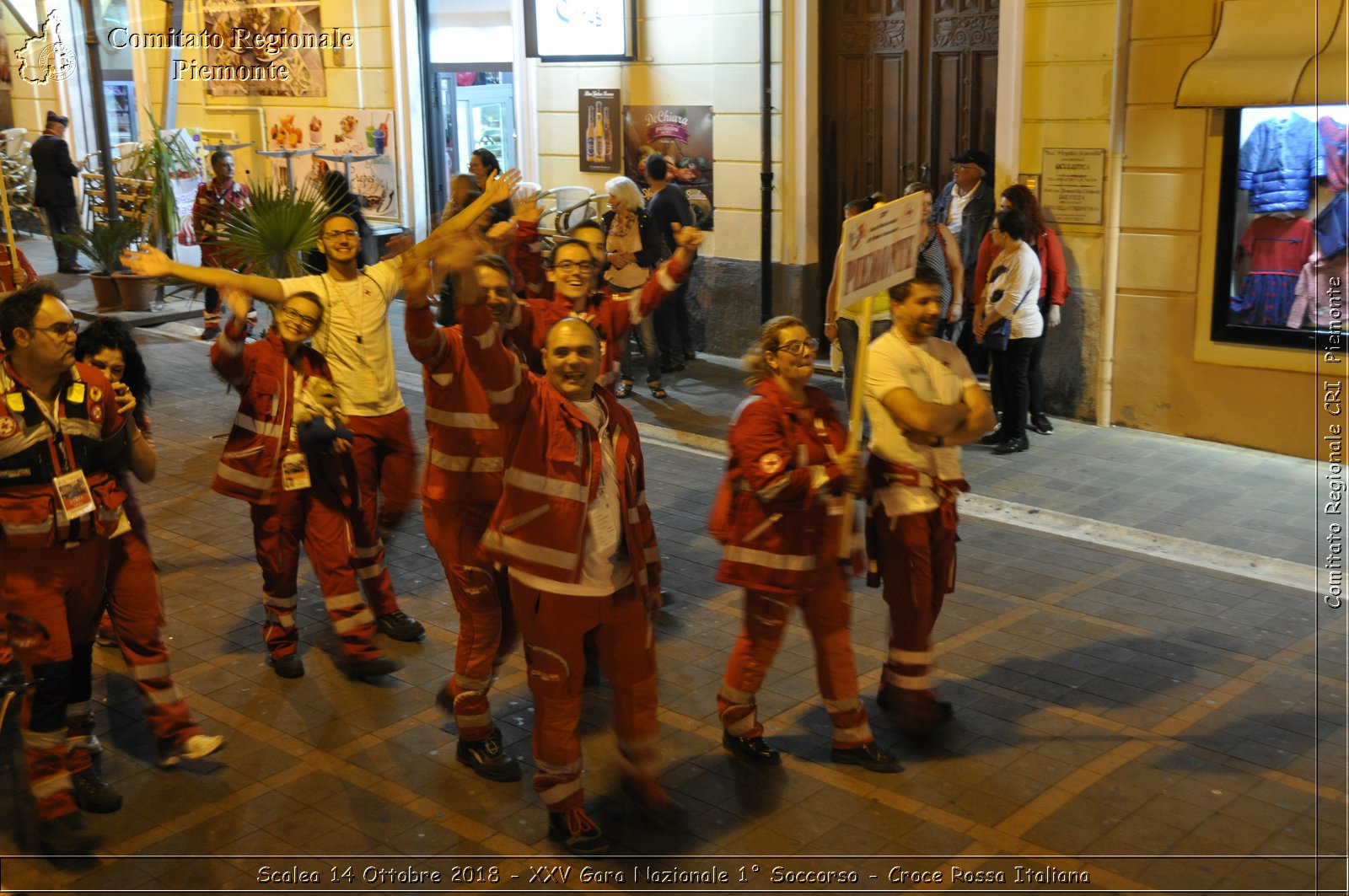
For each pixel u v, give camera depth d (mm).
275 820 4602
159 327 13219
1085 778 4793
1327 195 8273
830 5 10883
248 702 5484
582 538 4141
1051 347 9633
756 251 11375
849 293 4398
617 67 11914
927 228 8695
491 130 13727
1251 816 4543
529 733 5207
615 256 10203
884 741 5074
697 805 4637
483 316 3934
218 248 11969
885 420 4824
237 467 5488
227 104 15773
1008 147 9539
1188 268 8922
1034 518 7617
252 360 5469
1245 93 8211
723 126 11320
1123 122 8984
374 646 5688
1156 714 5281
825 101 11086
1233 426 8953
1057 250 9055
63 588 4457
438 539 4816
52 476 4391
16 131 18922
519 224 7707
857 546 4914
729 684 4840
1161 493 8023
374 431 5953
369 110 14477
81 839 4422
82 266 16547
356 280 5922
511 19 13047
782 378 4566
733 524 4684
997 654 5840
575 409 4145
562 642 4191
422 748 5098
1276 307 8633
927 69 10484
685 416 9938
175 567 6996
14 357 4359
